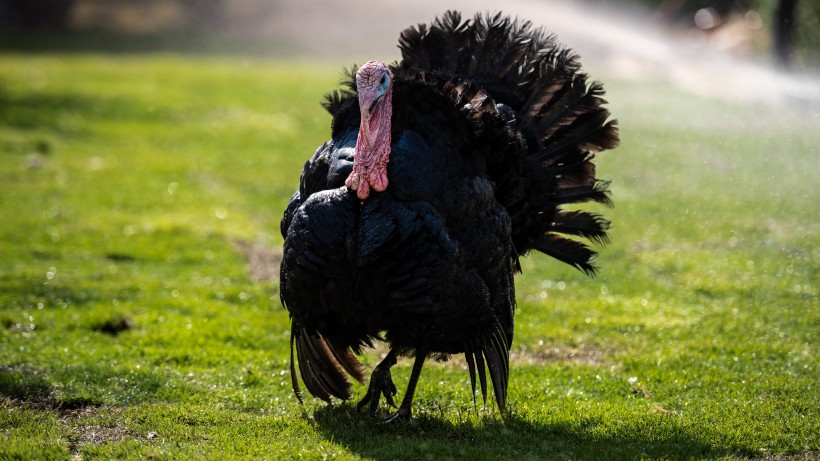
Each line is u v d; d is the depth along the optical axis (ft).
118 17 361.51
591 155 66.28
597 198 65.67
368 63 53.16
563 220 66.59
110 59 287.69
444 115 55.47
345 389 59.82
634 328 78.54
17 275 89.71
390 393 58.95
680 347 73.31
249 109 201.26
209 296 86.69
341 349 58.95
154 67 261.44
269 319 80.23
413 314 52.60
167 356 69.97
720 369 68.23
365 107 52.06
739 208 119.44
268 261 100.94
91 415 58.59
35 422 56.08
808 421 57.62
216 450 51.85
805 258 98.63
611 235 108.99
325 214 52.13
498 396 57.57
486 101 56.75
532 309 84.43
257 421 57.41
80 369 65.62
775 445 54.13
